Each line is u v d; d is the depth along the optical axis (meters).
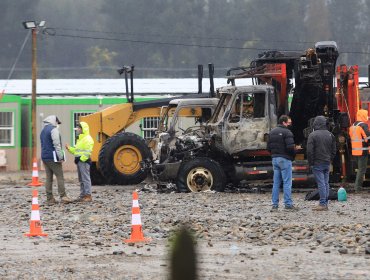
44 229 47.72
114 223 49.91
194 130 79.00
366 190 73.88
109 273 32.59
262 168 74.00
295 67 75.88
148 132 118.75
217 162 73.50
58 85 135.12
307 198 63.38
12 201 67.25
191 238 15.38
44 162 63.38
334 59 76.06
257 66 78.12
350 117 75.38
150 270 33.19
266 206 58.94
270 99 74.19
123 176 83.69
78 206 61.03
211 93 84.56
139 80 134.75
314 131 55.09
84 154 64.12
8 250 39.59
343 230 44.12
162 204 61.41
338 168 75.94
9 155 132.00
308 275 31.48
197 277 15.34
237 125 74.19
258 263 34.53
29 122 135.12
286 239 42.06
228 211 55.81
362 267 33.31
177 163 73.88
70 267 34.25
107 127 88.75
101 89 132.00
